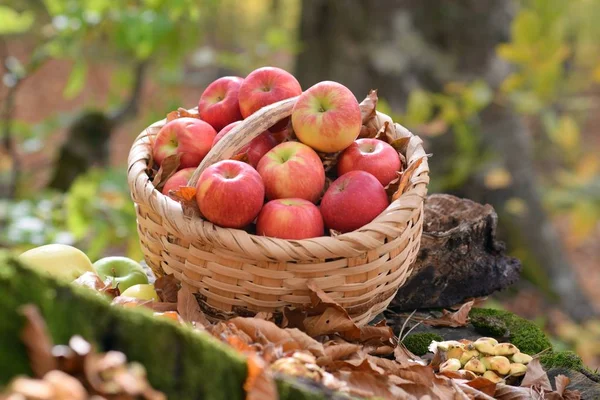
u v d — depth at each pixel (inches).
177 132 67.5
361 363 53.1
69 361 32.7
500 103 158.1
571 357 66.7
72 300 36.5
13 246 123.3
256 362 38.7
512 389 58.3
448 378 56.3
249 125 64.0
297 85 69.4
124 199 131.0
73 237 121.9
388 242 59.5
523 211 169.9
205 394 38.3
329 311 59.7
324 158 66.3
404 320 74.2
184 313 60.1
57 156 150.9
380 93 160.7
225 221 58.8
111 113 154.4
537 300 173.0
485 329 72.1
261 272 58.1
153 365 37.4
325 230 62.8
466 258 76.8
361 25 160.7
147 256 65.5
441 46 165.0
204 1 165.3
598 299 194.7
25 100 250.5
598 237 226.8
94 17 130.8
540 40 138.6
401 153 68.6
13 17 141.9
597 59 230.2
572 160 223.8
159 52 148.0
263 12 269.0
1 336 33.5
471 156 154.2
